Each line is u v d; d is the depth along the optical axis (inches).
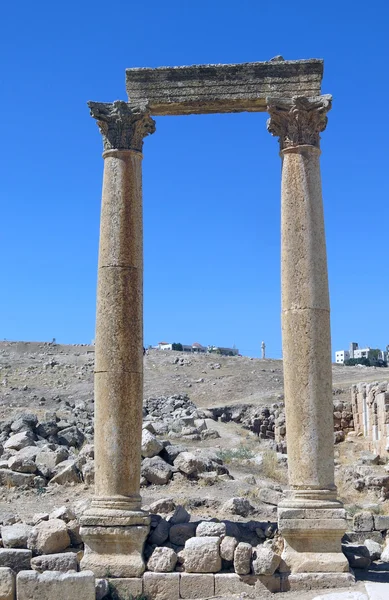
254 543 651.5
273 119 675.4
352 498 1198.9
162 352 3427.7
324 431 630.5
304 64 681.6
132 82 693.9
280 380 2817.4
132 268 665.0
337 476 1296.8
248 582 597.0
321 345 640.4
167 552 617.3
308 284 646.5
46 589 572.4
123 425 644.1
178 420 1503.4
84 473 932.0
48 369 2859.3
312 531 608.4
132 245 668.7
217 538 620.7
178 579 602.9
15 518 755.4
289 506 617.0
